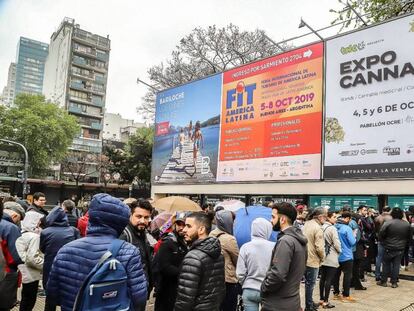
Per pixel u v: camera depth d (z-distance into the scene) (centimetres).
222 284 377
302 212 962
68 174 5747
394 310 729
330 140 1307
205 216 401
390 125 1167
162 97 2109
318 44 1392
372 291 888
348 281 786
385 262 942
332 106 1320
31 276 545
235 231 536
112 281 243
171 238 442
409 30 1165
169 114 2045
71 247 261
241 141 1622
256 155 1548
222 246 483
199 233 395
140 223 431
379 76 1211
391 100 1175
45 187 4194
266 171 1498
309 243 699
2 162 5153
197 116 1870
